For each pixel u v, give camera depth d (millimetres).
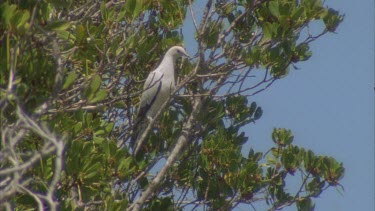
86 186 11930
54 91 10453
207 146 15625
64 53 12422
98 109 13930
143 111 15312
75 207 11875
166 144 15539
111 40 13430
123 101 15383
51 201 7453
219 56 15078
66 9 13086
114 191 13039
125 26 14383
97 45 13164
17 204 11367
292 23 15062
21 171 7703
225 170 15625
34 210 11578
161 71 15375
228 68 15094
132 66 15344
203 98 15242
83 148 11891
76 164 11766
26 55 10578
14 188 7594
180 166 15617
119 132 15352
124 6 13672
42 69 10633
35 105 10469
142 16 15461
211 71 15156
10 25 10375
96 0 13781
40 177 11219
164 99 15367
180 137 14750
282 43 15367
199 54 14414
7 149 7828
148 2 15141
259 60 15062
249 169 15570
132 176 14859
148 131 14508
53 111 11891
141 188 15062
